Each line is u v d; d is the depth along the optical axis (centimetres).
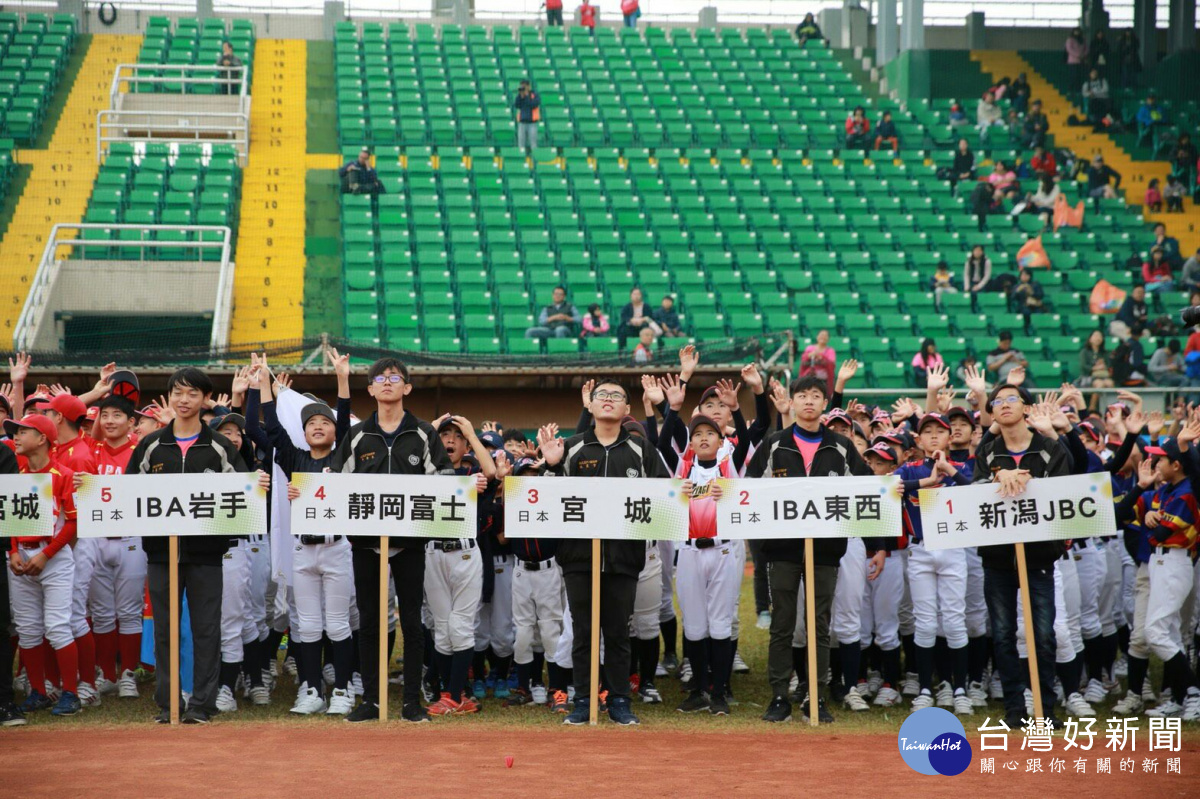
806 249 2111
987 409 785
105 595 734
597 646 647
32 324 1556
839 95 2770
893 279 2003
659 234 2080
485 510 738
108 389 777
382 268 1925
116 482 643
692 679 706
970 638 735
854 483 646
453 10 3111
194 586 648
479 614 758
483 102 2586
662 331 1688
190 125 2362
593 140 2475
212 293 1753
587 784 487
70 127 2334
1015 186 2298
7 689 643
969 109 2752
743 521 650
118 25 2903
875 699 722
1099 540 752
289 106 2558
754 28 3219
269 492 722
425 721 651
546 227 2102
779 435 680
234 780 492
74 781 490
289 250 1992
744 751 562
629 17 3069
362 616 660
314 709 678
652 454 677
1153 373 1611
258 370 708
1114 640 767
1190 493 667
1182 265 2100
